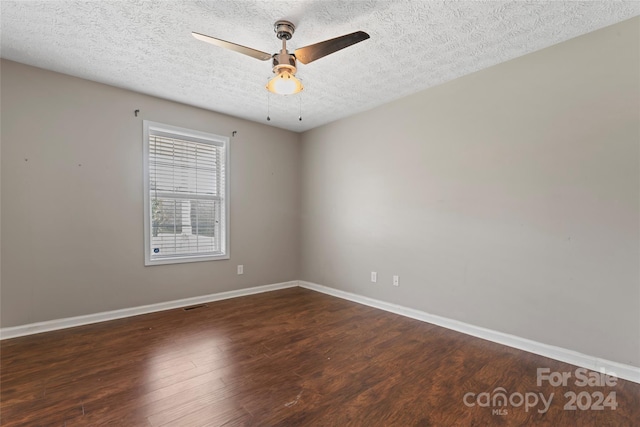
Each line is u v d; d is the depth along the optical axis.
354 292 3.87
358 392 1.86
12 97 2.59
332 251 4.18
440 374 2.07
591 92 2.16
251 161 4.16
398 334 2.77
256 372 2.08
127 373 2.04
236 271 4.03
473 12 1.95
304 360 2.26
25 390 1.83
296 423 1.58
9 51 2.43
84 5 1.88
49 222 2.75
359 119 3.81
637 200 1.99
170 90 3.17
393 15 1.98
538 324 2.39
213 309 3.47
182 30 2.15
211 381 1.96
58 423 1.55
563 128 2.28
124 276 3.16
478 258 2.73
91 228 2.96
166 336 2.68
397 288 3.38
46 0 1.83
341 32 2.17
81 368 2.10
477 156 2.74
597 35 2.13
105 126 3.03
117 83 3.01
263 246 4.30
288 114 3.90
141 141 3.25
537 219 2.40
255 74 2.82
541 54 2.38
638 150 1.99
